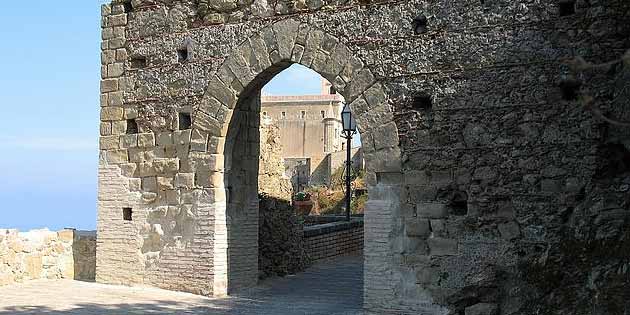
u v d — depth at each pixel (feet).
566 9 38.75
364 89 43.60
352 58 44.06
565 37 38.37
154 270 51.21
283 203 59.82
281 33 46.73
